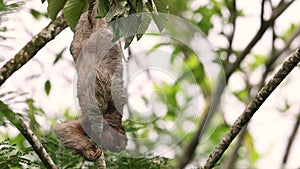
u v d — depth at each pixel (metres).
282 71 10.58
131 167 14.00
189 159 17.52
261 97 10.79
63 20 12.12
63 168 14.52
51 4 10.88
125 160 14.04
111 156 14.09
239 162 23.12
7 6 13.24
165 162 14.79
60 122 11.17
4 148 12.56
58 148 14.63
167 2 9.96
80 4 10.88
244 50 20.16
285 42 21.19
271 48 20.86
